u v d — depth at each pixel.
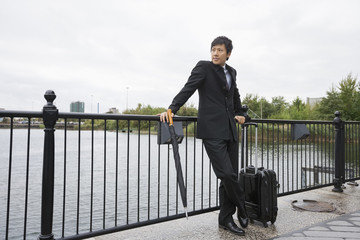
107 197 6.69
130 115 2.01
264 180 2.21
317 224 2.35
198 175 8.74
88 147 20.81
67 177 9.20
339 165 3.58
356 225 2.32
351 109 23.50
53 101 1.68
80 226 4.91
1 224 5.09
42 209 1.65
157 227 2.28
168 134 2.14
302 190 3.26
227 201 2.20
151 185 7.73
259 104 35.69
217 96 2.02
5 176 9.65
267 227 2.27
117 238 2.04
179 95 1.94
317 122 3.50
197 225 2.33
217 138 1.98
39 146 22.23
